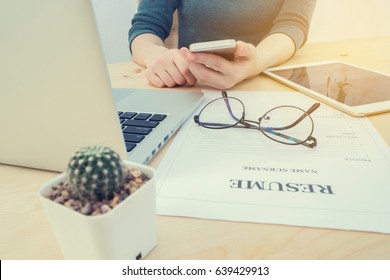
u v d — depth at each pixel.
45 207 0.20
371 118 0.43
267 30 0.95
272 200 0.27
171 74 0.60
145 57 0.75
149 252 0.23
